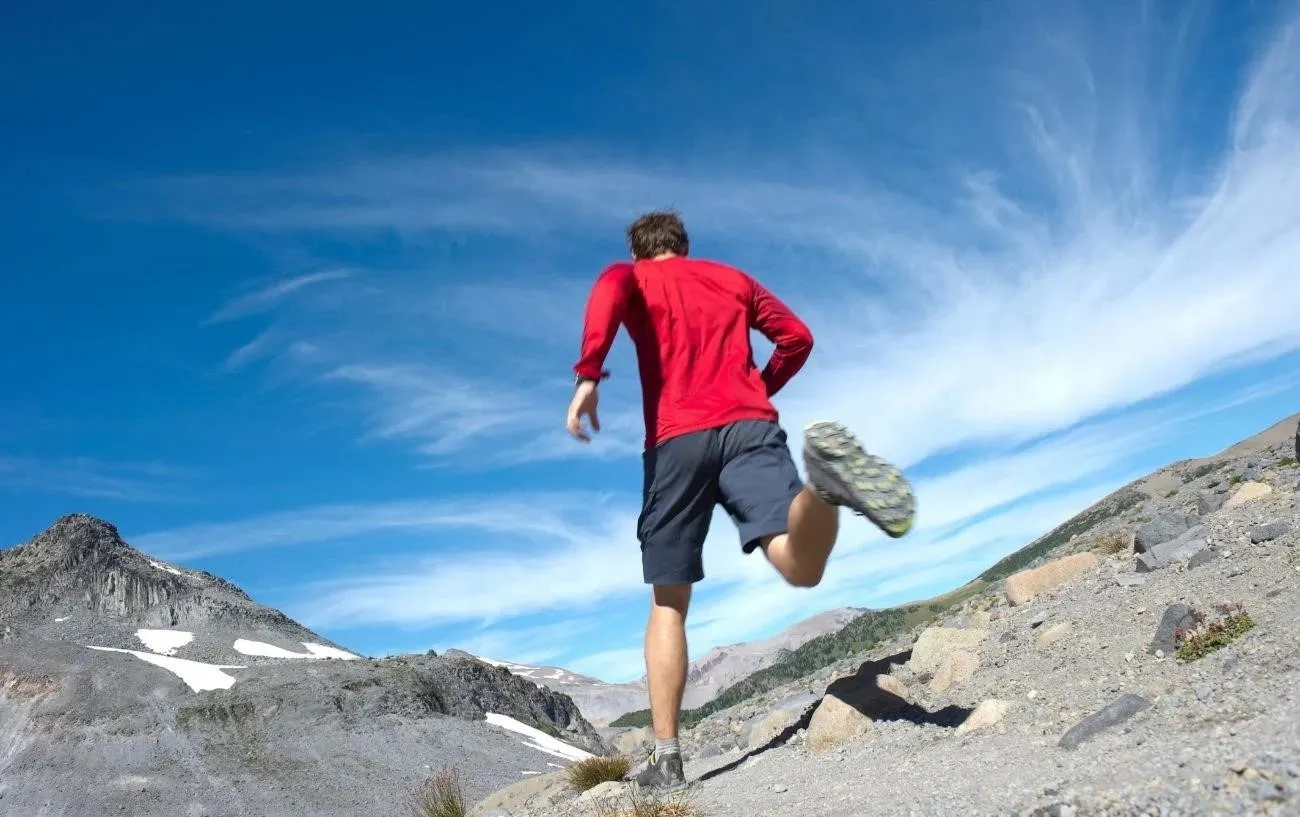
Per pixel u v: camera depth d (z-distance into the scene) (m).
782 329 4.71
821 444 2.63
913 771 4.00
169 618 104.38
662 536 4.58
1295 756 2.37
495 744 73.75
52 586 104.06
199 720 70.69
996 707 4.66
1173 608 4.88
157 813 58.62
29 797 61.25
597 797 5.57
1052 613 6.79
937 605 63.00
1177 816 2.27
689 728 11.13
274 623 111.12
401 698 77.88
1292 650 3.95
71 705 71.69
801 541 3.14
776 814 3.93
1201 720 3.36
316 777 63.41
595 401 4.06
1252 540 6.24
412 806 8.48
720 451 4.24
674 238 4.83
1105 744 3.42
